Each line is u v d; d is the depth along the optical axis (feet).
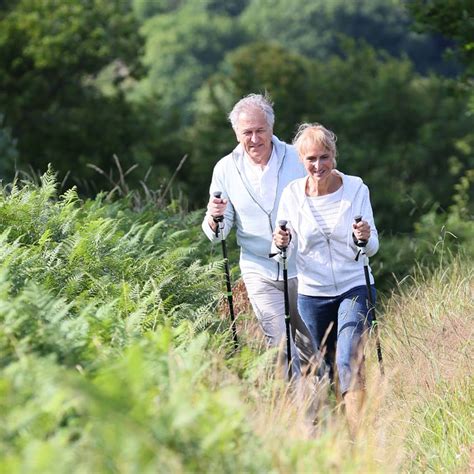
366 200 44.93
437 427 41.75
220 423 26.53
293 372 45.85
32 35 207.51
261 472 27.48
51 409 26.09
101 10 213.46
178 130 225.76
